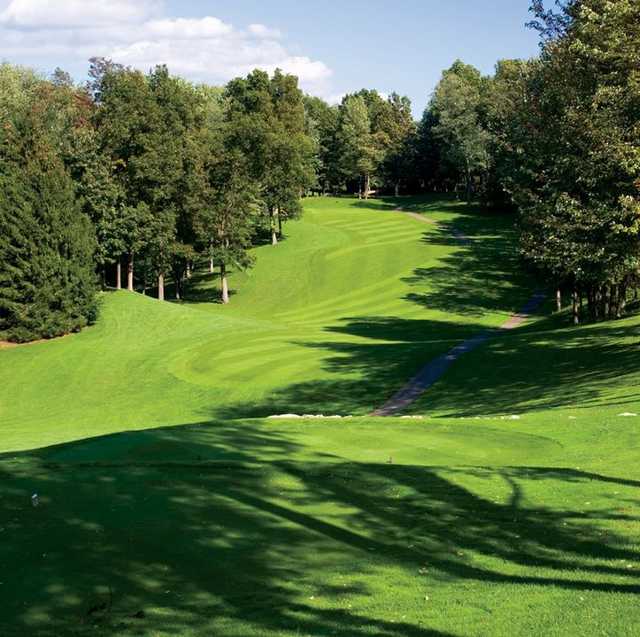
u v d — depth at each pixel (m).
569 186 33.16
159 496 13.21
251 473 14.84
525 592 9.45
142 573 10.12
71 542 11.08
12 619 8.84
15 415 38.62
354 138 133.38
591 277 33.22
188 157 71.62
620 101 27.95
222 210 73.81
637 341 34.72
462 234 91.88
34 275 51.75
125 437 18.19
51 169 53.50
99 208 63.00
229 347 46.53
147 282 84.69
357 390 35.62
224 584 9.84
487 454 17.45
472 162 104.56
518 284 71.38
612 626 8.20
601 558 10.55
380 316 63.47
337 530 11.98
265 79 100.00
